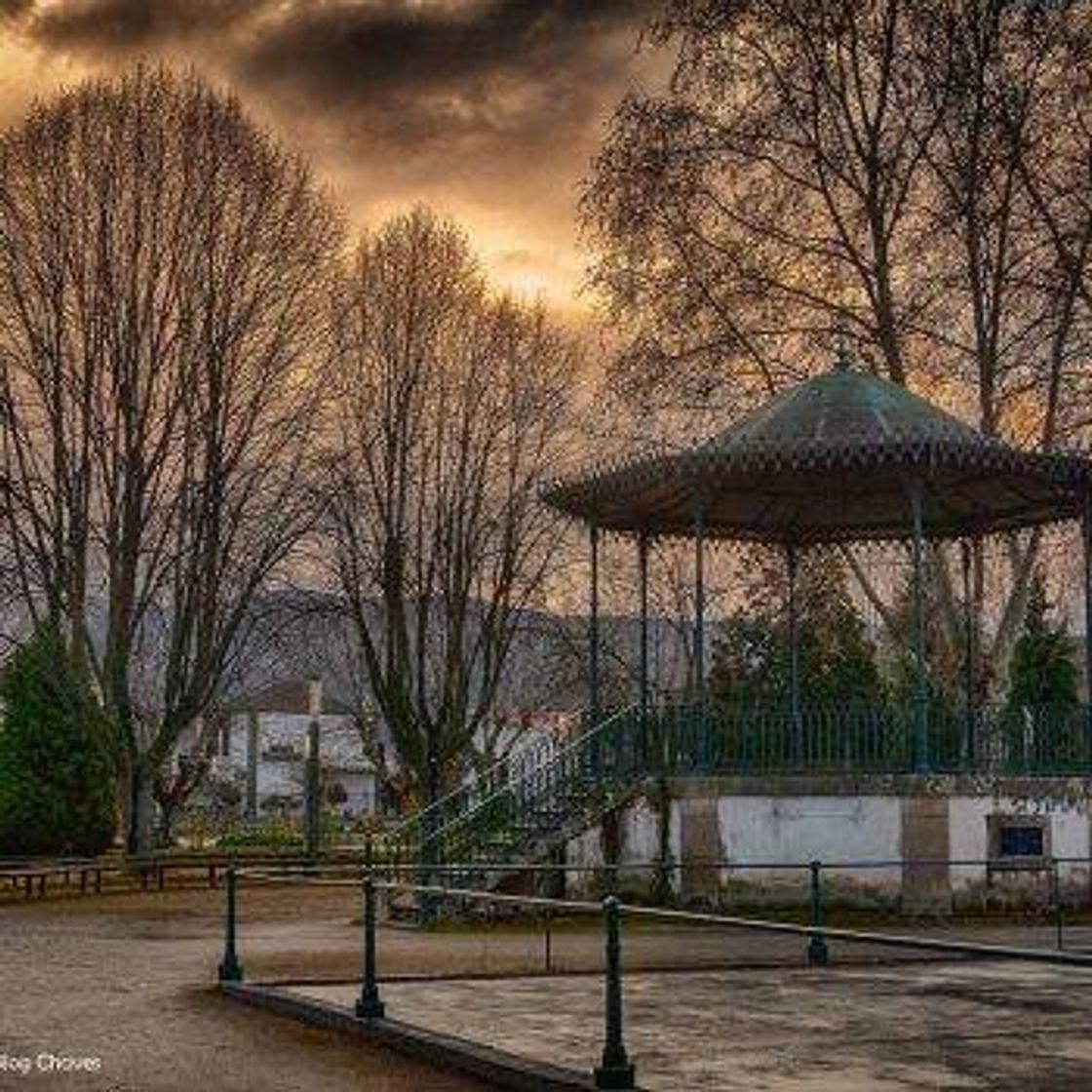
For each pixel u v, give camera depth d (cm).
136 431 4062
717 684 4759
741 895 2505
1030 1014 1388
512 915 2505
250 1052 1231
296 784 10012
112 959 1978
